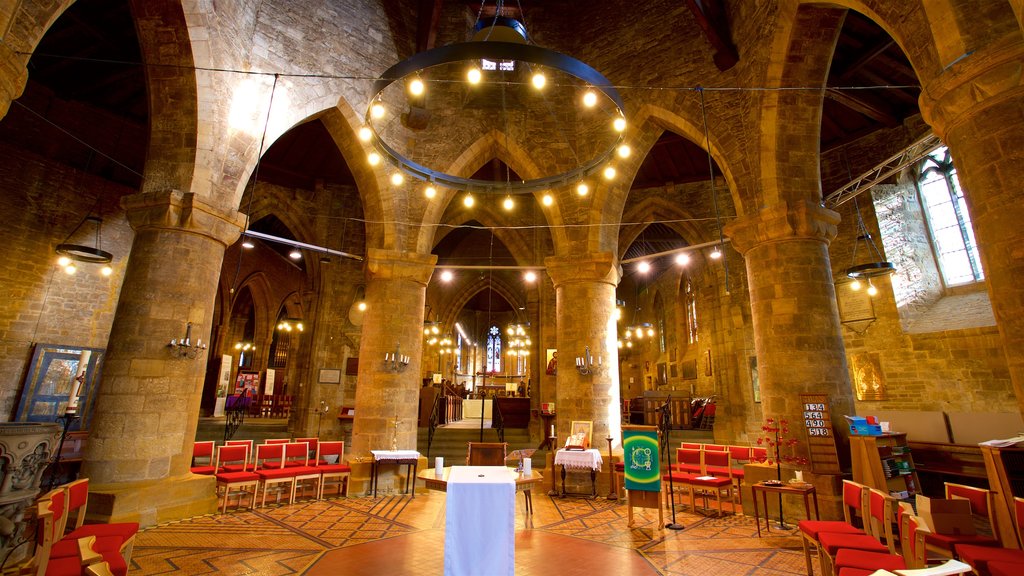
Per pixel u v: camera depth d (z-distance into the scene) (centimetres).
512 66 1382
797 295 988
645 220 1922
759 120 1065
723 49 1147
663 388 2770
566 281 1323
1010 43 517
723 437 1709
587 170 1010
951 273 1477
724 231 1120
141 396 838
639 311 3203
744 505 968
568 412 1252
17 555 550
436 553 690
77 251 1268
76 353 1437
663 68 1271
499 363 3931
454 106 1405
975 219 557
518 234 1928
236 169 1007
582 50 1425
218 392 2588
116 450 809
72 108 1479
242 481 953
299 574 598
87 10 1182
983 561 449
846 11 931
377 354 1258
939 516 527
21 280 1359
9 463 531
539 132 1381
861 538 516
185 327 898
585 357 1259
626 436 880
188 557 659
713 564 652
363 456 1196
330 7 1239
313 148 1758
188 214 898
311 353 1816
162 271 886
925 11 609
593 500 1103
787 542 759
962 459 1121
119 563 420
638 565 646
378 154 988
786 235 1011
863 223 1541
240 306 3341
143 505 801
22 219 1374
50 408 1377
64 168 1459
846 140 1606
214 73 952
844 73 1341
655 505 843
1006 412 1240
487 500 521
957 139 580
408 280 1316
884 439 872
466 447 1697
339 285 1870
